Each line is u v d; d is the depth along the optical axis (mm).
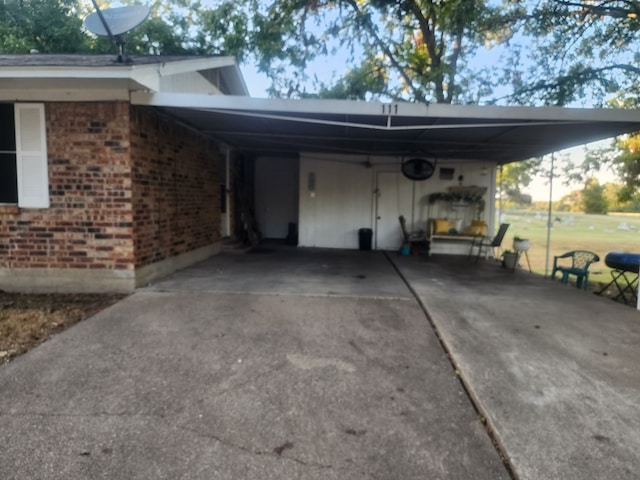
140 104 5000
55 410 2412
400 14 10938
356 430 2273
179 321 4098
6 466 1913
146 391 2664
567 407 2547
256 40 12062
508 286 6238
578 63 10086
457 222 9883
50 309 4480
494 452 2098
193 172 7301
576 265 7039
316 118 5645
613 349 3568
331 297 5176
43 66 4301
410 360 3254
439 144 7734
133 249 5215
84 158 5070
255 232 11266
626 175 10039
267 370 3016
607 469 1961
